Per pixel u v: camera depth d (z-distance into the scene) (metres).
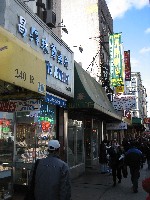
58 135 12.48
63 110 12.91
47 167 3.93
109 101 21.95
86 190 10.46
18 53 5.61
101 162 15.20
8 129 8.59
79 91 13.16
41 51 9.72
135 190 10.19
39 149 10.37
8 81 5.19
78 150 14.85
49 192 3.80
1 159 8.08
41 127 10.67
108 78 22.30
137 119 41.16
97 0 25.38
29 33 8.84
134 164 10.30
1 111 7.49
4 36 5.31
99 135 21.02
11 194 8.24
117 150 12.04
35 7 12.02
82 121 15.90
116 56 23.66
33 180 4.01
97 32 24.83
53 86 10.74
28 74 5.97
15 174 9.40
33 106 7.31
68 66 12.60
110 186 11.43
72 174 13.04
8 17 7.55
